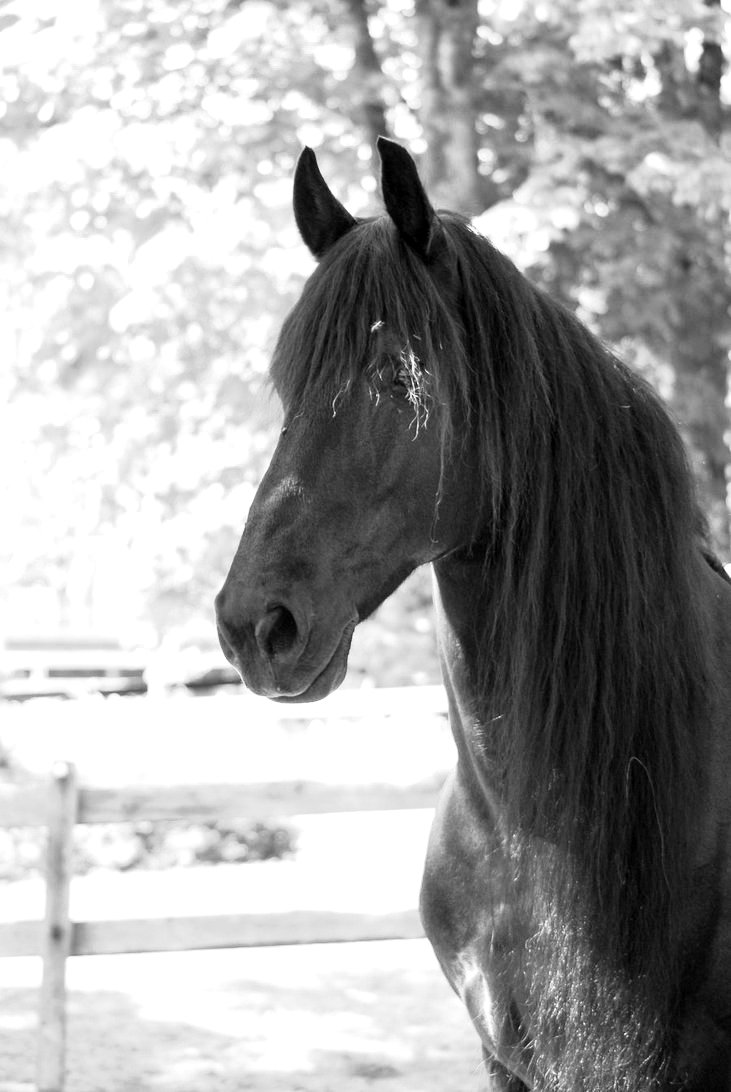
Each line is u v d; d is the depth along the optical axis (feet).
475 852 6.98
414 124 30.09
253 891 16.03
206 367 28.45
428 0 27.27
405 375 5.93
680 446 6.70
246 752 18.02
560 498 6.31
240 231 27.32
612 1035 6.08
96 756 19.26
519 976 6.55
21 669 33.88
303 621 5.87
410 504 6.05
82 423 28.60
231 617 5.88
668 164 25.45
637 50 26.12
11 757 14.30
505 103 28.32
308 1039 16.05
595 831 6.15
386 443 5.96
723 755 6.55
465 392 6.06
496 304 6.34
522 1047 6.66
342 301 6.02
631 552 6.31
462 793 7.11
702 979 6.29
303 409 6.02
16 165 27.99
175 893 20.93
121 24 28.48
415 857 24.35
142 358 28.32
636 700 6.23
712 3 27.20
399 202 6.16
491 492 6.21
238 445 27.89
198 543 27.61
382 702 19.74
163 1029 16.52
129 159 27.66
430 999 18.02
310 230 6.97
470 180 26.78
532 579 6.24
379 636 26.86
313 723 22.49
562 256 26.84
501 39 28.81
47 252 27.48
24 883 25.13
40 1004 13.10
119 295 27.94
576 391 6.43
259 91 28.50
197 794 13.35
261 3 28.25
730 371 31.14
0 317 29.07
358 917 13.38
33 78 28.53
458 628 6.74
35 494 28.84
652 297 27.22
